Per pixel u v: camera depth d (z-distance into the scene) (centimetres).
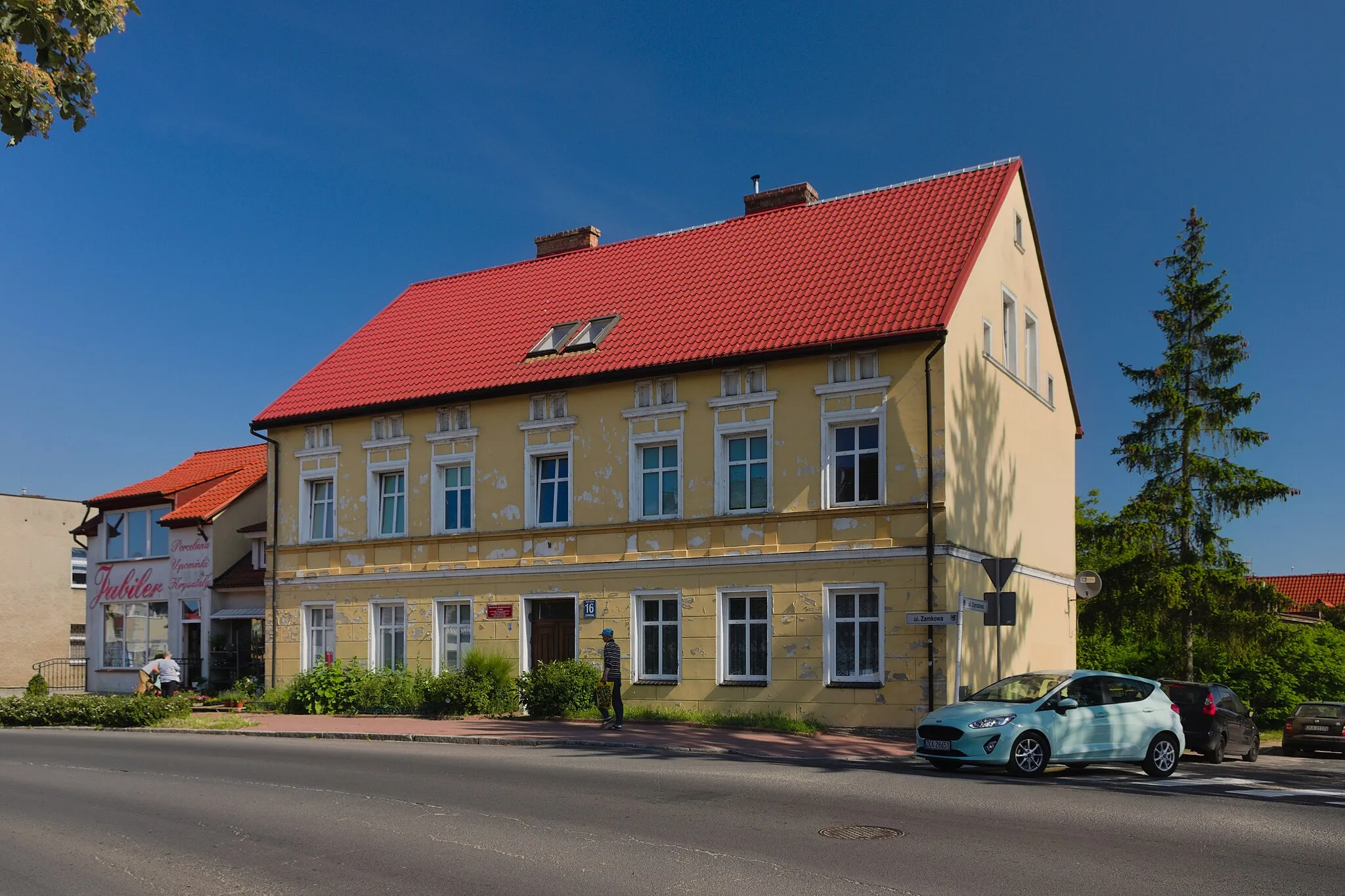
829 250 2675
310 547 3028
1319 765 2238
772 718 2266
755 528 2377
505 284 3306
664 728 2209
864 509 2258
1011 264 2753
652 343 2600
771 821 1127
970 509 2348
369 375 3086
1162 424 3544
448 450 2831
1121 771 1734
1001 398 2609
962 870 912
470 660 2553
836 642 2284
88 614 3838
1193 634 3462
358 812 1193
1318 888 863
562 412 2666
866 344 2262
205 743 2059
